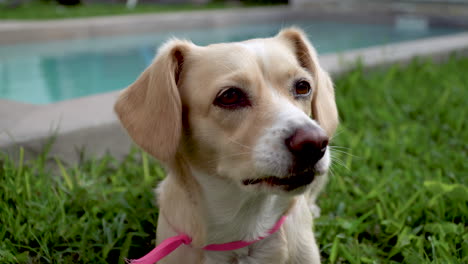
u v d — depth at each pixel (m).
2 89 1.39
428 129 0.81
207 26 2.41
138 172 0.69
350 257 0.52
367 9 2.67
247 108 0.45
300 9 2.80
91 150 0.70
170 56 0.46
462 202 0.60
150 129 0.46
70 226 0.57
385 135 0.81
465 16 2.27
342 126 0.81
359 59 1.09
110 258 0.55
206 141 0.46
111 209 0.60
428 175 0.66
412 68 1.13
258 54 0.46
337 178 0.66
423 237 0.54
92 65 1.69
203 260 0.49
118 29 2.06
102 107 0.77
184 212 0.49
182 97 0.47
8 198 0.59
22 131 0.67
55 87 1.42
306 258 0.50
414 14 2.46
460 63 1.23
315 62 0.51
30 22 1.94
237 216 0.48
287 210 0.49
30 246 0.55
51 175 0.67
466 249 0.53
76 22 1.96
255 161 0.43
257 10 2.71
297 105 0.46
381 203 0.62
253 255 0.49
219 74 0.45
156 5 3.37
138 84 0.47
